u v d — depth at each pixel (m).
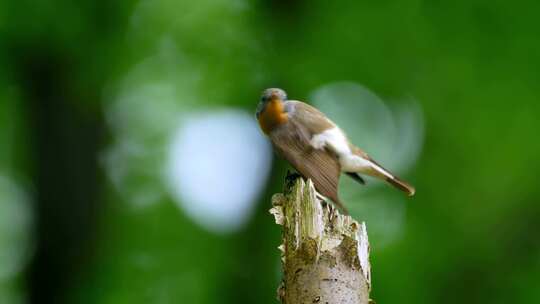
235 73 14.70
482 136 14.91
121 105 15.66
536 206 15.59
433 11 13.73
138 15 14.45
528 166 15.12
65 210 13.41
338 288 5.68
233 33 14.60
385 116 15.45
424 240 15.26
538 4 13.65
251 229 14.94
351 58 13.75
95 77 13.41
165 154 16.36
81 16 13.09
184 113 16.11
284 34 14.07
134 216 16.02
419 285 14.84
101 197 13.93
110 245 14.80
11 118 15.20
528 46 13.81
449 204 15.58
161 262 15.34
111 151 15.63
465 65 13.93
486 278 15.22
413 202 15.54
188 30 14.77
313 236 5.81
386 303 14.45
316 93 14.38
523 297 15.05
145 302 14.66
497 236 15.55
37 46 13.27
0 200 16.62
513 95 14.13
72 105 13.68
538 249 15.45
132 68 14.83
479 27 13.77
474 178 15.53
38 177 13.58
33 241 13.47
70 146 13.64
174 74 15.26
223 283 14.79
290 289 5.80
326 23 13.88
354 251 5.79
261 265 14.65
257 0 14.65
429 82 14.21
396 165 15.77
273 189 14.91
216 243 15.58
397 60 13.88
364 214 15.22
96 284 13.42
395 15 13.70
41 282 13.20
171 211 16.08
